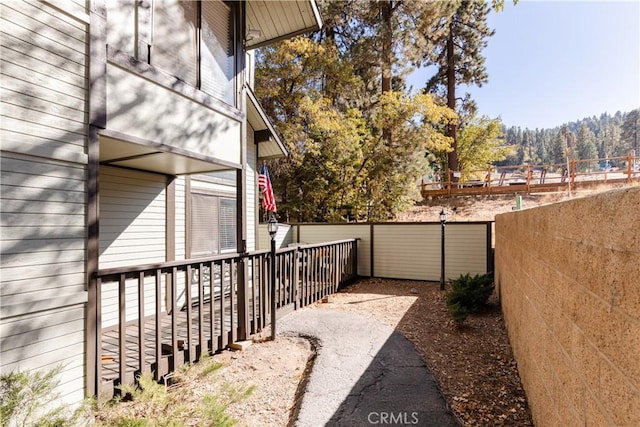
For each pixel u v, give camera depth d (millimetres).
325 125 12789
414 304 6418
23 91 2246
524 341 3090
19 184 2225
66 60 2498
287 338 4555
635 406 1070
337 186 13469
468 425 2625
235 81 4523
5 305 2125
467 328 4953
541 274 2404
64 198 2467
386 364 3707
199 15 3932
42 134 2338
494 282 7328
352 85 14289
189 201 6078
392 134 13555
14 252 2184
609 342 1269
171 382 3297
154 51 3340
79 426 2004
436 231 8703
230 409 2936
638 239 1060
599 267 1369
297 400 3076
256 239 7871
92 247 2629
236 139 4488
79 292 2527
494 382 3326
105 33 2775
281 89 13789
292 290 5879
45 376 1935
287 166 13555
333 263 7570
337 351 4062
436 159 20844
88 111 2635
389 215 13812
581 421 1567
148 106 3246
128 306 5008
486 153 22938
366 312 5824
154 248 5410
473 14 17328
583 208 1556
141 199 5238
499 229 6195
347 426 2615
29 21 2289
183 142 3654
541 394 2367
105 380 2850
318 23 5965
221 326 4078
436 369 3641
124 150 3594
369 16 14297
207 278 6414
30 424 1782
